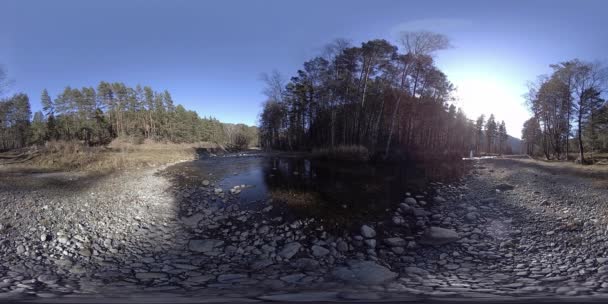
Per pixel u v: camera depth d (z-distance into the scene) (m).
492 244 8.04
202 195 13.21
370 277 5.82
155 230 8.84
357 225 9.58
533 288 4.97
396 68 30.73
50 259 6.49
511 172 22.39
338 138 39.41
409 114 35.34
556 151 38.72
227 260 7.02
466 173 22.00
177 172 20.81
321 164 26.20
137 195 12.79
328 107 39.50
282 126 56.16
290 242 8.14
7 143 60.03
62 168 21.97
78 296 4.37
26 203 10.78
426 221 10.17
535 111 39.12
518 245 7.86
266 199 12.23
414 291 4.84
